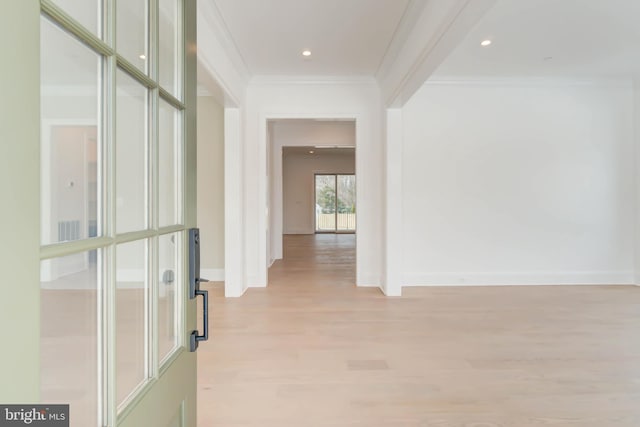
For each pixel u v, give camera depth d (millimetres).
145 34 1004
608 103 5469
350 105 5234
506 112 5434
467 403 2240
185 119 1216
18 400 523
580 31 3875
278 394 2342
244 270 5082
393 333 3430
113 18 815
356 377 2570
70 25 676
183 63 1206
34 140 551
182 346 1189
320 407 2197
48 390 689
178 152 1210
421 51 3186
